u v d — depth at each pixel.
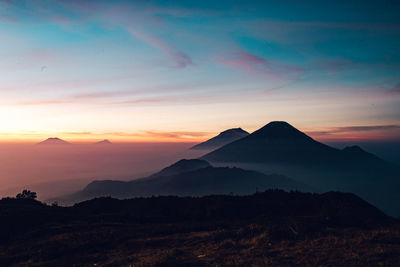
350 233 17.98
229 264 13.03
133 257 16.03
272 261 12.93
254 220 27.94
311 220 23.80
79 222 29.72
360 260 12.23
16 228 26.66
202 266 13.26
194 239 19.39
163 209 35.81
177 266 13.52
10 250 20.28
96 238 21.28
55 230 25.22
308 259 12.91
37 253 18.81
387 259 12.17
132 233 22.92
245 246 16.23
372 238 15.84
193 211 34.38
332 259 12.66
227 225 25.47
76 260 16.83
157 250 17.19
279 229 18.80
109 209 37.59
